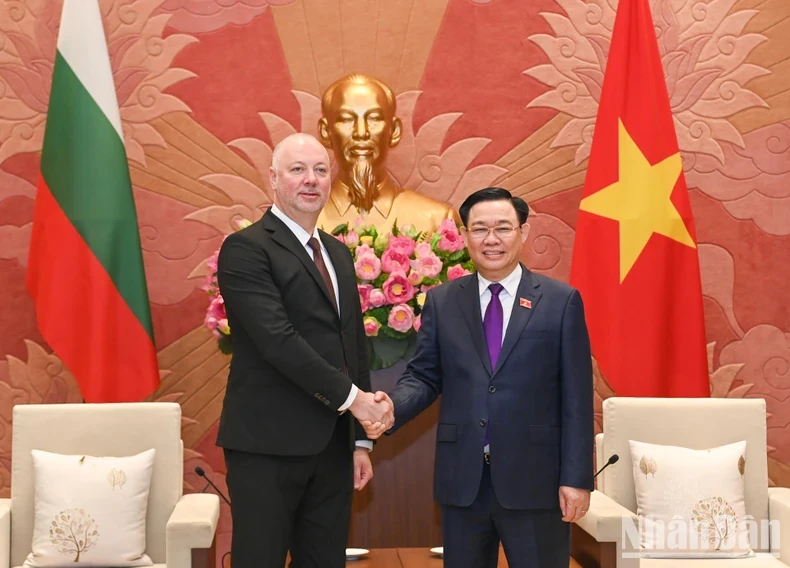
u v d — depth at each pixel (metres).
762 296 4.55
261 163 4.46
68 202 3.99
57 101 4.03
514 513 2.71
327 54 4.48
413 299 3.80
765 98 4.56
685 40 4.56
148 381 4.00
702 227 4.56
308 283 2.76
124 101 4.43
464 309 2.90
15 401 4.36
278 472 2.70
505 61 4.53
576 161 4.54
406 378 2.98
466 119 4.52
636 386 4.08
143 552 3.42
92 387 3.92
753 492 3.59
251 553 2.68
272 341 2.64
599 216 4.16
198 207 4.45
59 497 3.34
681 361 4.09
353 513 3.91
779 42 4.56
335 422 2.76
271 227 2.81
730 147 4.57
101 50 4.08
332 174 4.49
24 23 4.39
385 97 4.18
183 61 4.44
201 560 3.09
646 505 3.44
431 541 3.92
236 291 2.71
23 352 4.36
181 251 4.44
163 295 4.43
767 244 4.57
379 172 4.20
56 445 3.55
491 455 2.71
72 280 3.96
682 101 4.56
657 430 3.64
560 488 2.72
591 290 4.15
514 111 4.53
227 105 4.45
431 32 4.51
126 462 3.45
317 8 4.48
